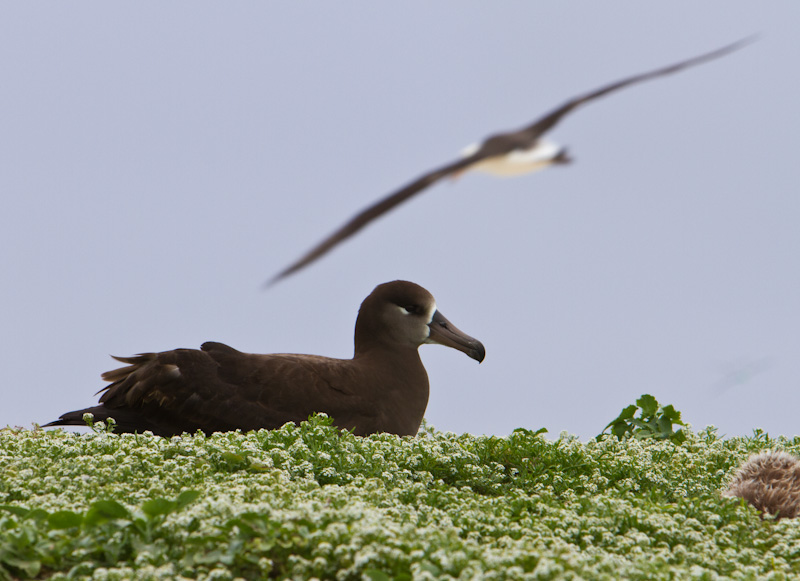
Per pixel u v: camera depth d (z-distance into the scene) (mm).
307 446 13469
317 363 16391
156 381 15664
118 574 8008
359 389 16484
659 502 12781
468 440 16234
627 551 10281
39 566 8453
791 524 11500
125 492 10680
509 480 14406
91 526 9047
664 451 16203
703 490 13875
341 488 11180
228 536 8742
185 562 8508
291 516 8992
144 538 9016
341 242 4473
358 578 8359
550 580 7984
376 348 17344
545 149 4703
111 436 13695
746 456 15930
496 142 4766
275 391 15781
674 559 10000
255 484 10766
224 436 13836
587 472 14391
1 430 15781
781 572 9172
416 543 8594
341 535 8688
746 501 12969
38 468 11922
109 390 16266
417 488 12156
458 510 10992
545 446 14797
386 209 4523
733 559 9945
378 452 13586
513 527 10195
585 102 5426
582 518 10891
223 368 15875
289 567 8469
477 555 8617
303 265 4453
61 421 16016
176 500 9188
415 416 17312
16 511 9453
